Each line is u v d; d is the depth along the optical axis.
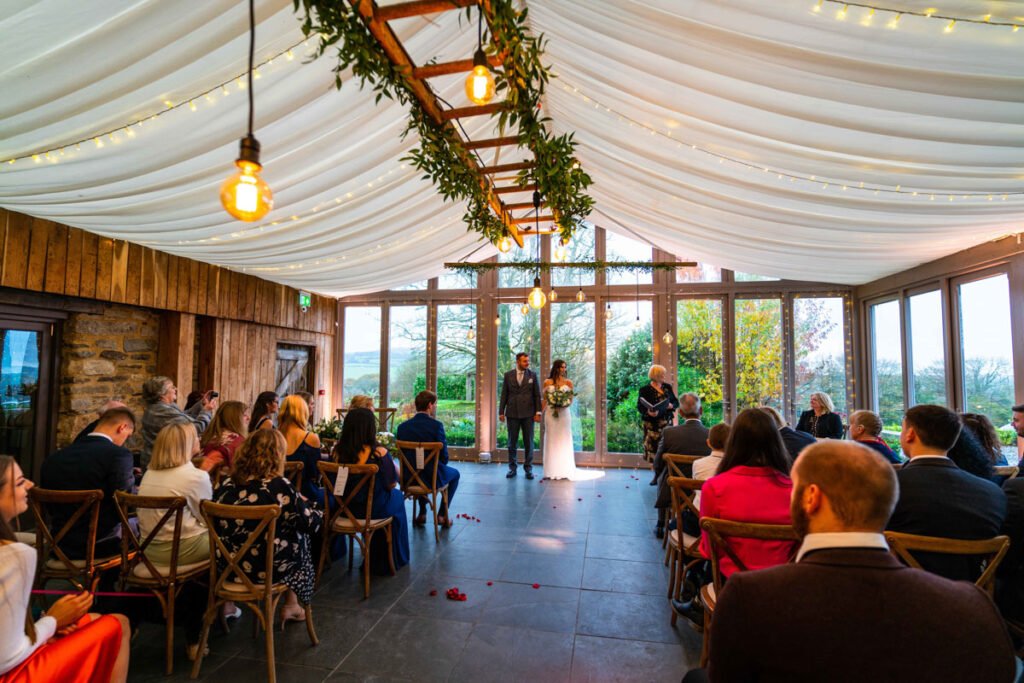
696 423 3.82
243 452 2.45
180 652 2.44
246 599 2.22
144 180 3.01
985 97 2.17
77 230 3.92
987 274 4.24
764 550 1.88
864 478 0.87
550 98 3.48
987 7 1.70
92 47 1.92
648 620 2.71
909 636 0.77
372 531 3.22
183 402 5.03
